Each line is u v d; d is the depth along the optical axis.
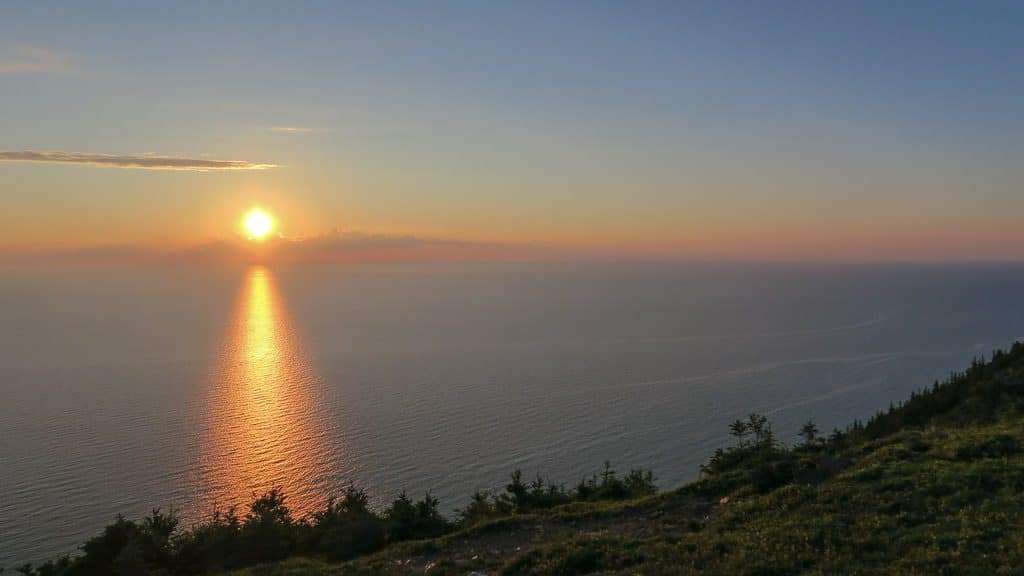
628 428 152.12
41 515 96.31
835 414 164.25
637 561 16.16
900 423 48.59
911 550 14.11
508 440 142.12
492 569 17.50
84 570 27.05
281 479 115.50
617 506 23.20
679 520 20.20
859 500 17.91
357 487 111.69
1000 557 13.03
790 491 20.02
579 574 15.96
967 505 16.38
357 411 166.38
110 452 128.38
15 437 138.25
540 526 21.73
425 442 139.50
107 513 97.62
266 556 27.09
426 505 28.95
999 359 54.75
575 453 133.62
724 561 15.12
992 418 35.56
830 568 13.74
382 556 20.58
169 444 134.50
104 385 196.00
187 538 29.70
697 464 125.88
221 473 117.69
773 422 156.88
